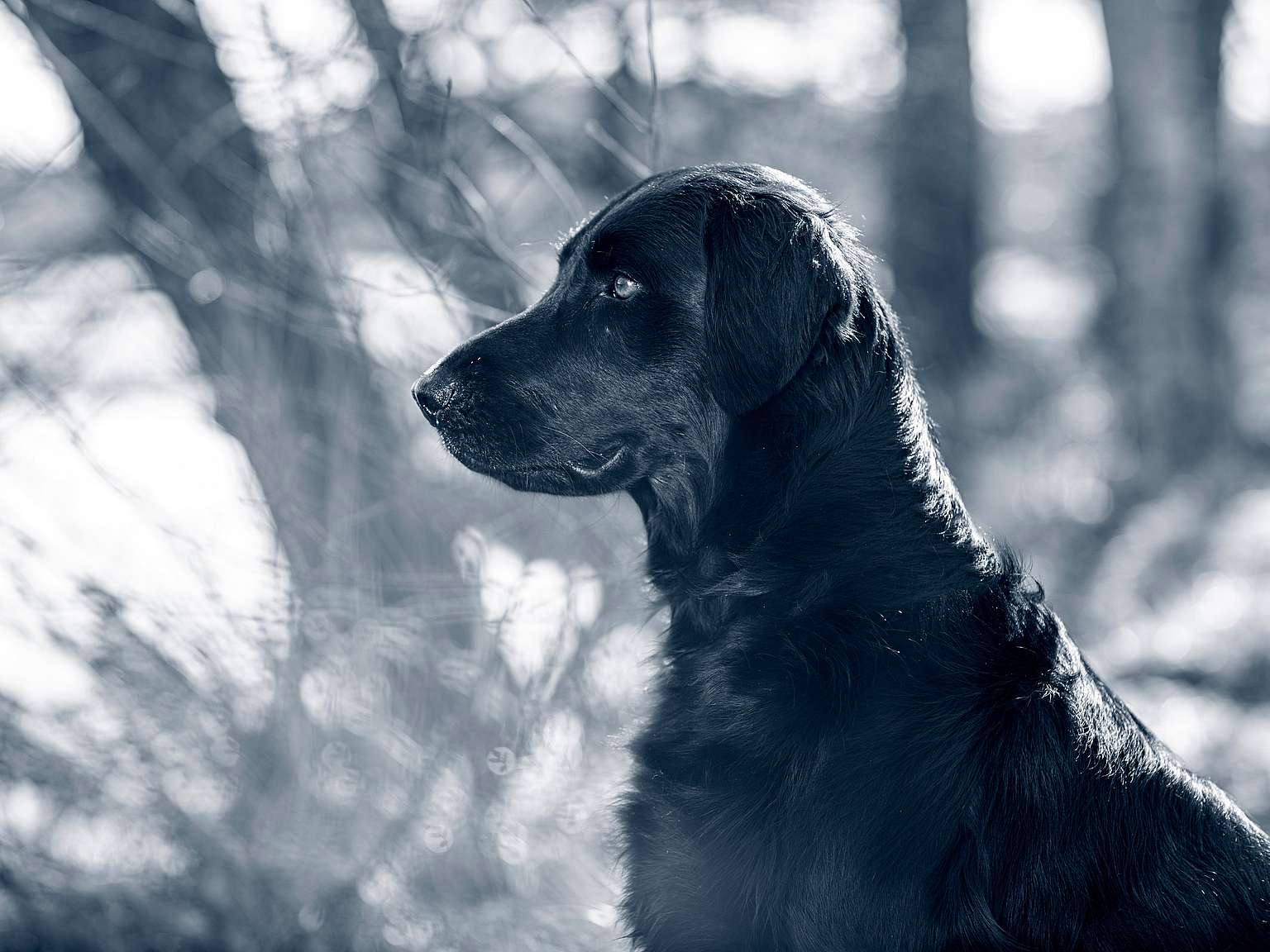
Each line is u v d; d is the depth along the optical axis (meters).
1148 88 13.93
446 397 3.86
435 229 5.74
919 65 12.70
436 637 5.38
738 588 3.50
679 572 3.69
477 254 5.89
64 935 4.29
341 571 5.14
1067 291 22.31
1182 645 7.95
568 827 5.09
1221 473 13.12
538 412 3.79
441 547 5.55
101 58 5.95
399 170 5.45
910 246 13.08
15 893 4.30
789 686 3.30
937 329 13.07
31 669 5.08
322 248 5.32
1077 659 3.48
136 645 4.73
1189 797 3.37
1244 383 15.73
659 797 3.41
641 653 5.31
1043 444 14.66
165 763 4.81
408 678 5.12
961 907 3.05
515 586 5.08
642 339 3.70
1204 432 13.89
